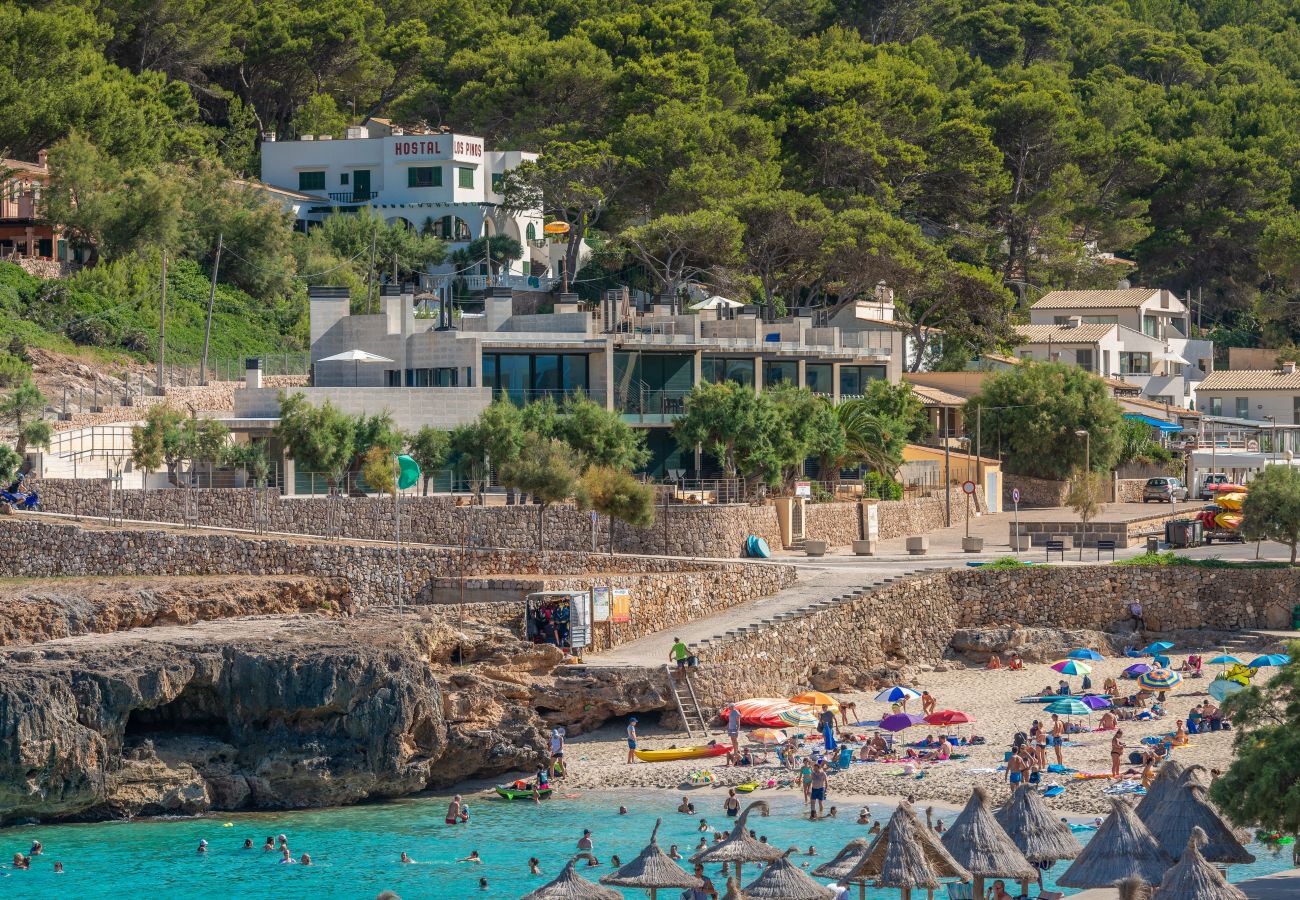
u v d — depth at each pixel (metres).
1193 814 109.81
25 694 143.50
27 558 184.00
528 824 146.88
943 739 167.38
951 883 108.62
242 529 197.50
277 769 153.50
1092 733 173.38
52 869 133.25
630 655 180.62
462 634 172.12
